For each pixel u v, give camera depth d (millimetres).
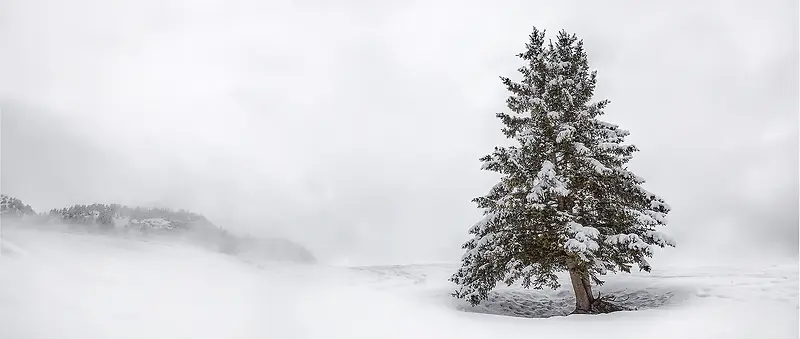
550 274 14219
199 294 8938
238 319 7758
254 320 7906
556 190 13367
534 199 13461
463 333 9227
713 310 11578
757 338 8938
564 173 14305
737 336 9062
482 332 9469
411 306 12055
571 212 14188
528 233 13648
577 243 12422
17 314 5590
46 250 9484
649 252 12688
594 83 15695
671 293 15133
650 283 17281
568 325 10320
